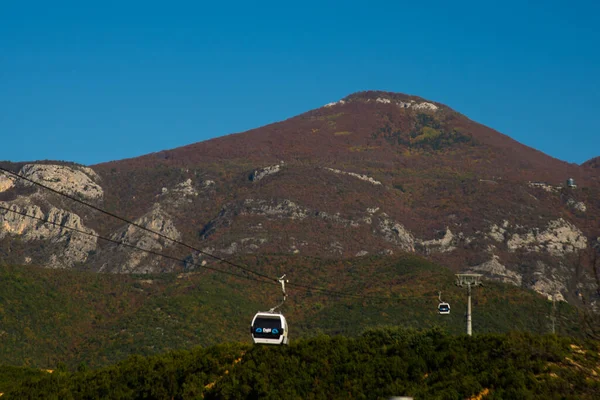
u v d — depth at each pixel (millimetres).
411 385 79312
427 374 82812
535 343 74250
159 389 92000
